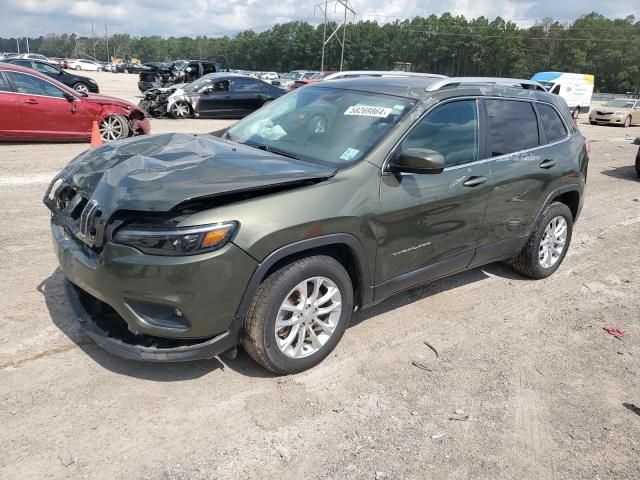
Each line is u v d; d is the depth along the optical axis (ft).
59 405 10.16
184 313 9.77
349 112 13.46
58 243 11.12
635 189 36.11
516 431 10.58
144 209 9.45
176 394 10.78
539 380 12.40
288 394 11.07
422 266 13.44
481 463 9.66
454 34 402.11
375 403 11.05
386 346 13.28
